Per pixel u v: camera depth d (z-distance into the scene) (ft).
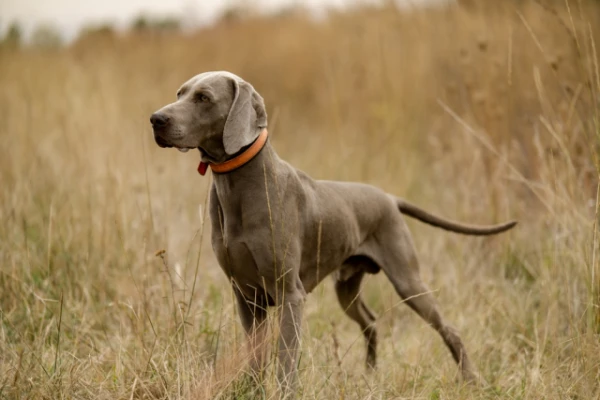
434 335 24.91
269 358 20.27
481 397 20.86
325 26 61.21
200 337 23.12
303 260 21.16
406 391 21.18
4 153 35.81
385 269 23.57
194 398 18.48
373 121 42.91
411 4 46.42
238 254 19.95
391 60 44.37
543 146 31.07
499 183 31.73
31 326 22.93
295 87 60.85
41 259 26.76
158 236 27.84
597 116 23.31
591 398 19.29
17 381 19.15
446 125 40.98
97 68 52.03
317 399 19.65
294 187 20.39
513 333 25.21
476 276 28.86
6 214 29.01
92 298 25.54
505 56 35.24
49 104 43.09
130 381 19.76
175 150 40.86
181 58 65.98
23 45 59.21
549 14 35.76
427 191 37.83
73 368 20.04
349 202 22.50
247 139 19.29
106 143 36.11
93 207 30.48
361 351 24.89
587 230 24.50
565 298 24.54
